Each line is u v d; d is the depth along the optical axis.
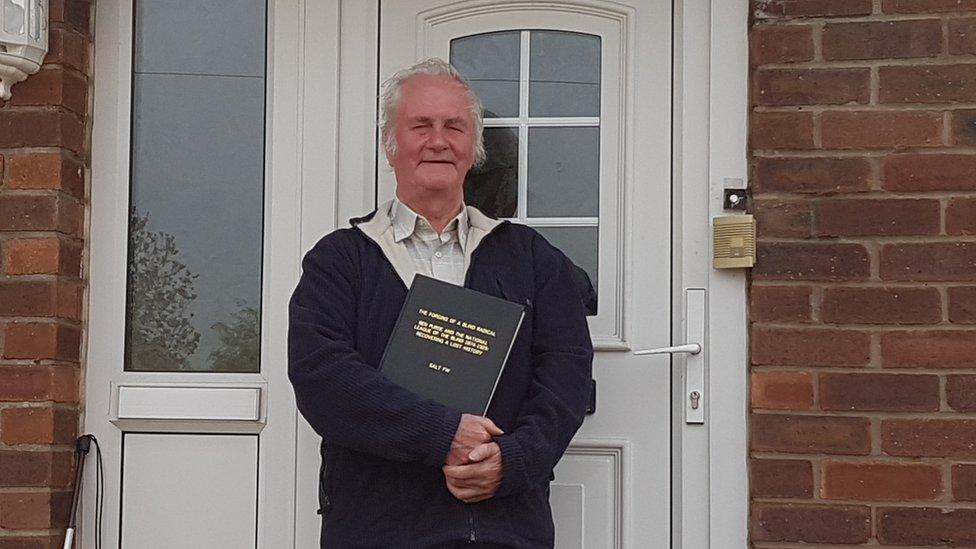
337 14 3.18
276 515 3.10
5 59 2.95
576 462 3.08
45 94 3.03
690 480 2.99
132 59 3.20
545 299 2.66
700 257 3.03
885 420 2.83
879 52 2.89
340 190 3.17
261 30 3.20
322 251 2.63
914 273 2.85
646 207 3.11
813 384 2.86
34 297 3.00
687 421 3.00
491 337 2.50
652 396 3.07
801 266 2.88
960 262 2.84
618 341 3.08
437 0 3.20
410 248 2.71
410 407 2.40
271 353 3.12
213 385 3.12
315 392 2.45
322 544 2.61
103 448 3.12
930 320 2.84
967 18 2.87
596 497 3.07
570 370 2.59
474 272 2.65
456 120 2.68
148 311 3.17
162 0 3.24
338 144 3.17
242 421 3.10
